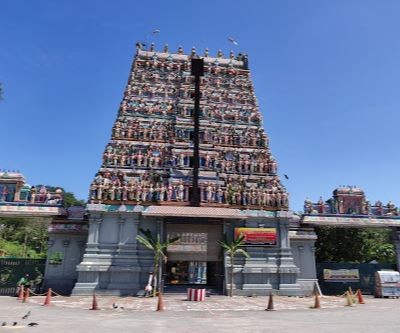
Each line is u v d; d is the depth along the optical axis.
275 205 36.75
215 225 35.69
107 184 35.31
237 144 42.06
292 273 34.66
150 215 33.16
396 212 40.31
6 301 26.17
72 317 17.67
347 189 40.44
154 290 31.08
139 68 48.06
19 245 71.25
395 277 33.50
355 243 46.31
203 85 47.06
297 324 15.89
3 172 36.44
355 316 18.97
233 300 28.73
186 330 14.12
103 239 33.75
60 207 36.38
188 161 39.53
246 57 51.81
